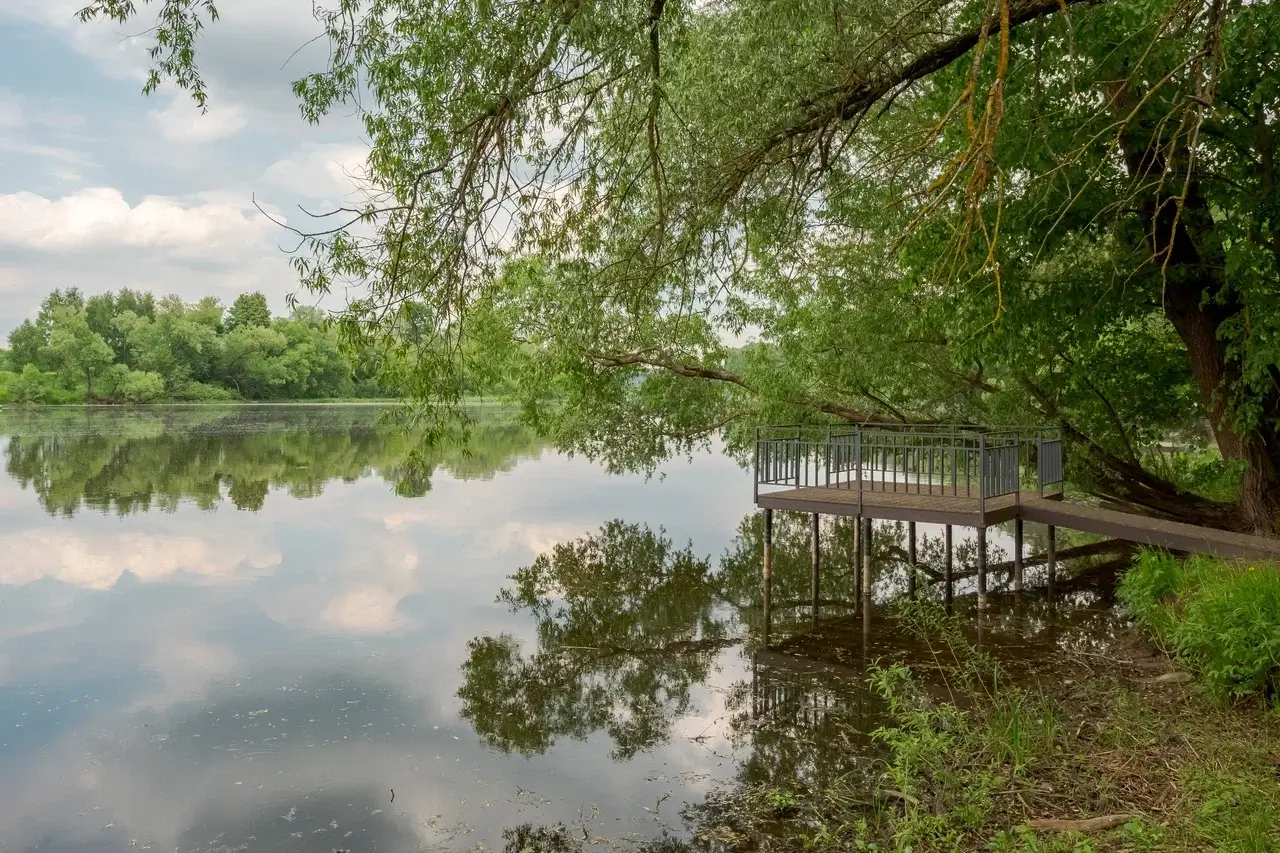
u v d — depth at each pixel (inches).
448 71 236.2
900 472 704.4
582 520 767.7
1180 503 529.3
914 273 405.7
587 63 245.1
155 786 255.3
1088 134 345.4
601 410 713.0
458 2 235.9
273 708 322.3
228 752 280.7
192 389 3147.1
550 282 496.7
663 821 229.5
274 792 251.0
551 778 260.4
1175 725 239.8
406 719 312.5
